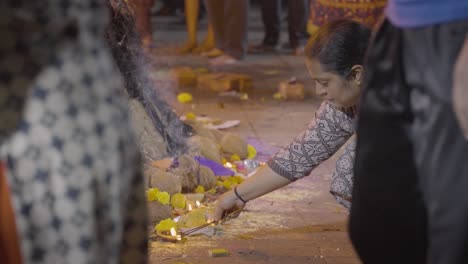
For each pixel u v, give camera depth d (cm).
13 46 212
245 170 596
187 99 824
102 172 219
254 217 500
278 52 1144
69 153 215
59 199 215
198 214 486
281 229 483
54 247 217
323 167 607
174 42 1220
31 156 215
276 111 796
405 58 266
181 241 459
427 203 266
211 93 871
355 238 285
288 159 403
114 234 225
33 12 212
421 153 263
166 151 564
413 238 273
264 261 436
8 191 216
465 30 256
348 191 433
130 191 232
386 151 271
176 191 520
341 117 395
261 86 913
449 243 261
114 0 534
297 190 554
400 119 269
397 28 268
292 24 1124
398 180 270
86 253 217
